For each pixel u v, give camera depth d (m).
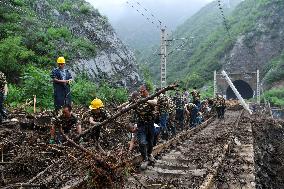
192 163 9.57
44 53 24.48
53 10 31.95
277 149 25.66
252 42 99.50
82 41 29.03
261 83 83.69
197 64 115.50
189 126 19.38
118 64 31.22
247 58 97.56
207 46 121.31
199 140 14.68
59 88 11.16
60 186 6.32
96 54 28.86
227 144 11.92
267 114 42.19
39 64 22.64
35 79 16.86
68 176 6.68
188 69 117.94
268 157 20.84
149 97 6.34
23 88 17.55
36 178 6.18
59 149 7.88
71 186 6.07
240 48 99.75
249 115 34.66
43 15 30.55
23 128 10.81
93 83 24.62
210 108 29.94
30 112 14.05
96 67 27.69
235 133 16.75
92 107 8.89
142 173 8.12
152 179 7.58
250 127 21.45
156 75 117.38
